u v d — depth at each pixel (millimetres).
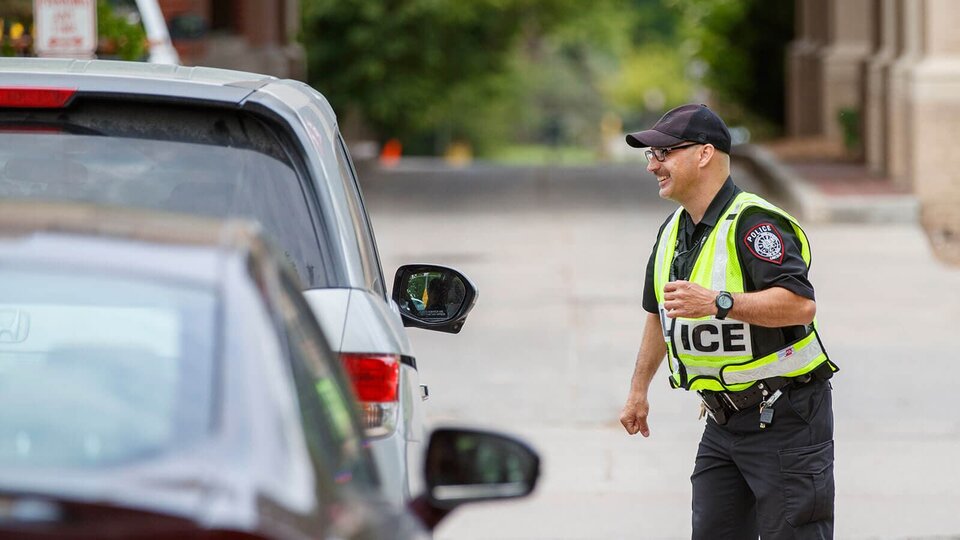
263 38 61969
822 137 70000
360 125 110812
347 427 8227
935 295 36531
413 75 104188
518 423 25984
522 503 21422
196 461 6590
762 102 80562
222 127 12023
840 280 38344
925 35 47406
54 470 6441
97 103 11992
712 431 14414
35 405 7055
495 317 34594
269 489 6539
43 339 10086
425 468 8992
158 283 7242
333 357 8789
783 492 13922
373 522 7340
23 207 7820
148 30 36719
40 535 6066
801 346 13758
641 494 21953
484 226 48875
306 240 11703
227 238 7625
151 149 11992
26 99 11820
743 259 13562
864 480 22562
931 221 47312
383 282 13102
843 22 68062
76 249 7336
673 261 14102
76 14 28281
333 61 101812
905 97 49750
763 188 60312
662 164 13781
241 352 7039
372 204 54938
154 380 7047
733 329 13625
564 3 113438
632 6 197375
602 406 27078
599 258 42594
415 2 99562
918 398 27312
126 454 6742
